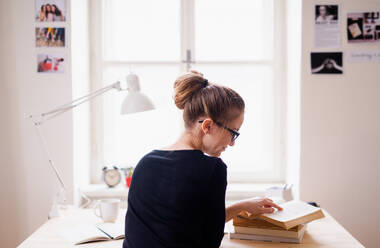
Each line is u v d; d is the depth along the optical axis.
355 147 2.11
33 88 2.14
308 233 1.34
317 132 2.12
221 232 0.92
